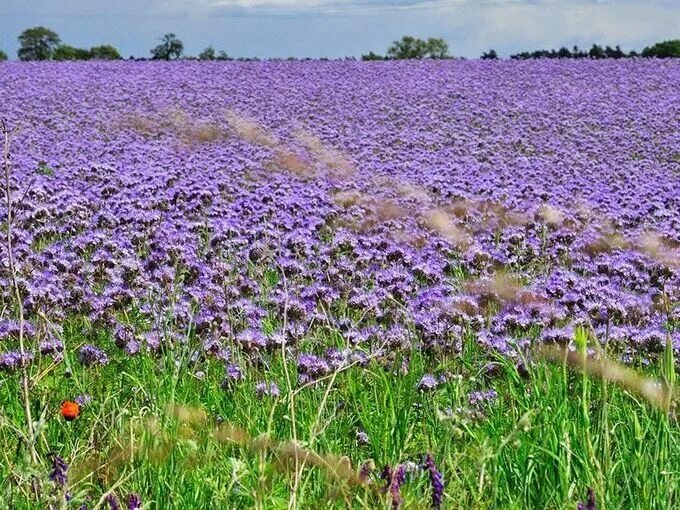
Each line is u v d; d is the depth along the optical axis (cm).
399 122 2272
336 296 769
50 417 500
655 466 425
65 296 752
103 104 2361
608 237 1102
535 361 635
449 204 1298
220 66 3612
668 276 909
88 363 617
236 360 629
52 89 2667
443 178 1498
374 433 509
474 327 722
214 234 994
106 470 450
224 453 463
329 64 3781
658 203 1346
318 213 1162
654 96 2820
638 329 723
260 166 1544
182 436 469
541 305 745
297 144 1788
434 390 585
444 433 501
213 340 652
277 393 556
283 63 3831
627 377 482
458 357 650
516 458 446
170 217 1084
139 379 583
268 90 2803
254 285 807
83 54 5047
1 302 728
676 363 665
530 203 1341
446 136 2086
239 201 1191
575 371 606
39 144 1708
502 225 1181
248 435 475
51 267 830
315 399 548
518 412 518
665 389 472
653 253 959
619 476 444
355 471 460
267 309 762
